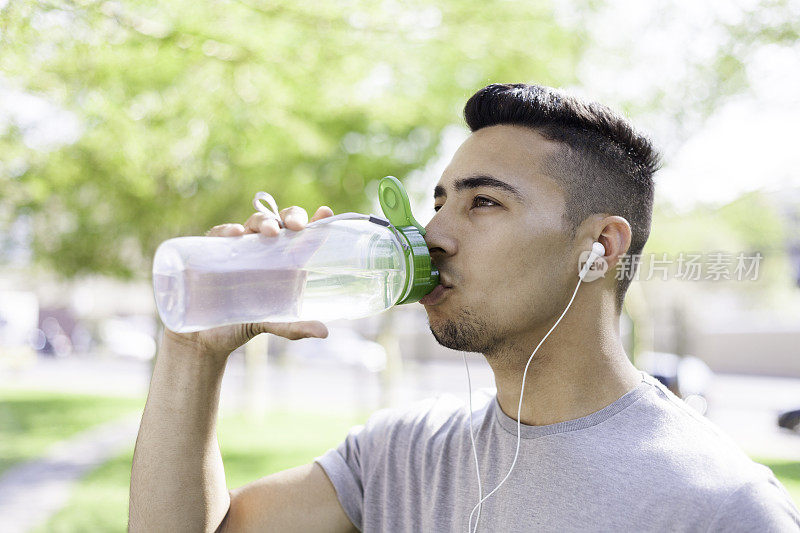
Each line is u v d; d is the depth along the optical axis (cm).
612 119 151
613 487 131
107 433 1094
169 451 152
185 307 134
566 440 139
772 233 679
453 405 170
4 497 682
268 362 2889
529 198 141
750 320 2478
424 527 155
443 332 146
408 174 888
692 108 645
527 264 140
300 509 167
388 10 472
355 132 827
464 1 503
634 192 151
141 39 424
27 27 380
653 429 137
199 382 153
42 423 1196
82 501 667
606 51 649
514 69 550
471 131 157
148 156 541
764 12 609
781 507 124
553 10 572
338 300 152
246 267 141
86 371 2469
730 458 131
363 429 179
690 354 1927
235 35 436
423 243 141
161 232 973
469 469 151
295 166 841
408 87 554
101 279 1250
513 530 139
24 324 3244
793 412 1116
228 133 531
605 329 145
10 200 737
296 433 1091
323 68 469
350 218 149
